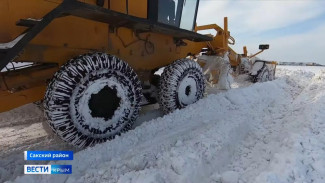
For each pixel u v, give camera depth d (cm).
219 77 621
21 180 217
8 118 425
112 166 246
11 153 296
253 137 311
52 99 268
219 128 315
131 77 338
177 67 434
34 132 371
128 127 345
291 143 239
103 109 311
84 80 288
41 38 299
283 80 787
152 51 454
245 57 859
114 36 384
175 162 225
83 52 345
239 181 200
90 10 267
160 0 422
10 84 293
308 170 200
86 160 265
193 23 515
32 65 314
